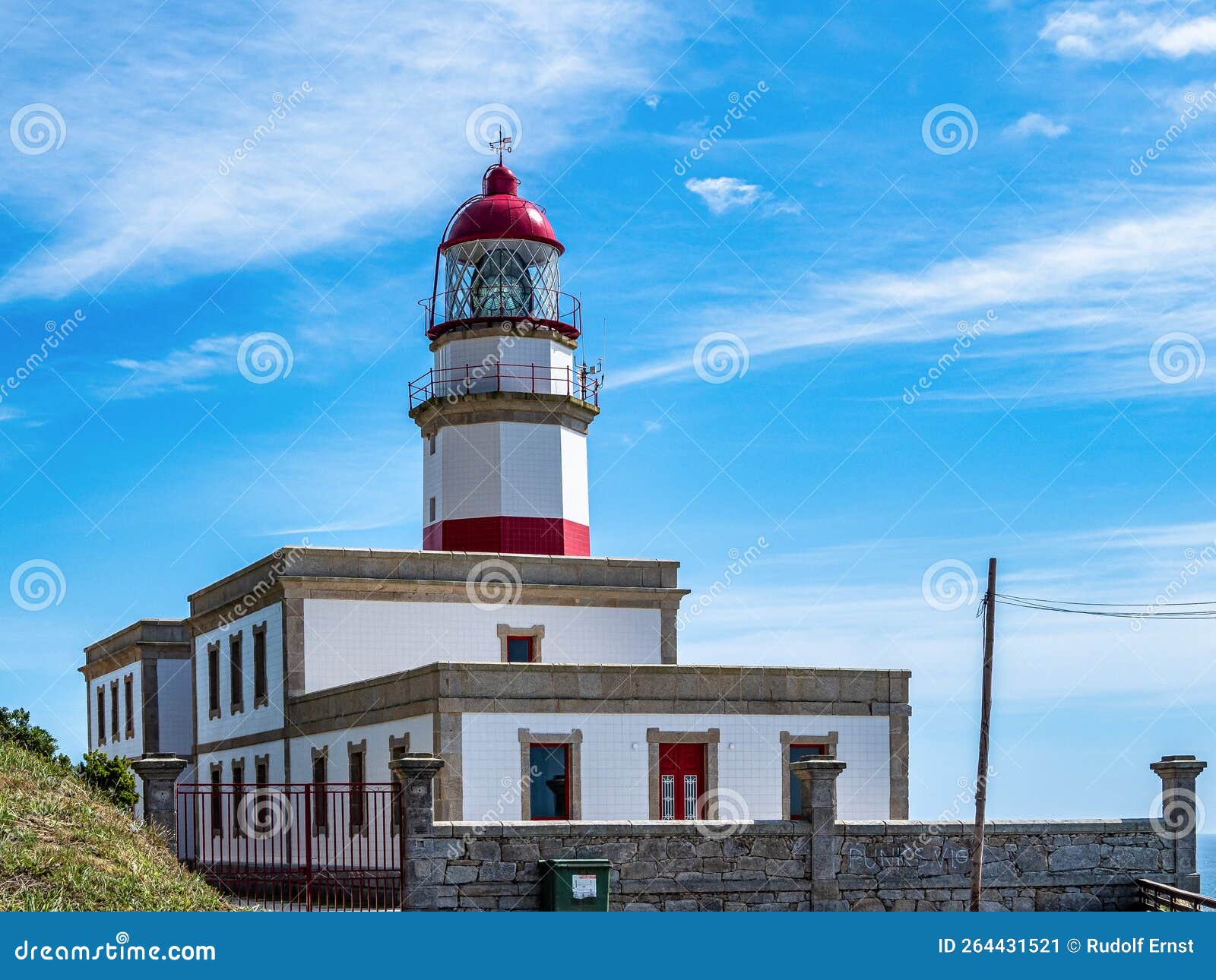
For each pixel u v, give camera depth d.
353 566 39.34
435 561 40.28
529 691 33.28
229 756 42.44
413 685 33.28
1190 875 25.75
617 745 34.03
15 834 20.75
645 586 42.72
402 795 22.19
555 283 46.16
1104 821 25.61
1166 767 26.00
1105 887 25.47
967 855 24.81
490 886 22.20
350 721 35.81
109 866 20.83
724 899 23.36
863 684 36.94
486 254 45.12
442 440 44.47
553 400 44.31
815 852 23.98
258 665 40.62
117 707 53.59
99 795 25.19
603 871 22.44
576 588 41.47
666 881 23.08
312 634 38.62
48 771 24.84
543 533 43.69
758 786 35.41
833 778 24.27
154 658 50.31
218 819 42.62
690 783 34.81
